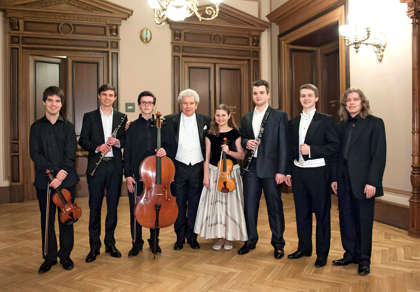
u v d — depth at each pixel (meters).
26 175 5.84
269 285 2.44
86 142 2.88
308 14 5.73
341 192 2.73
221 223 3.14
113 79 6.14
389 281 2.49
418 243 3.37
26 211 5.04
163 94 6.39
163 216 2.76
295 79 6.51
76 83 6.06
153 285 2.46
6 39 5.72
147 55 6.31
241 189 3.23
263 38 6.92
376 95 4.33
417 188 3.57
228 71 6.80
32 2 5.71
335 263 2.78
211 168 3.20
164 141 3.04
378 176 2.51
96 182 2.88
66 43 5.94
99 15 5.97
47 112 2.64
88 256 2.93
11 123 5.77
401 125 3.96
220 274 2.64
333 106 6.30
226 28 6.66
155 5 3.62
